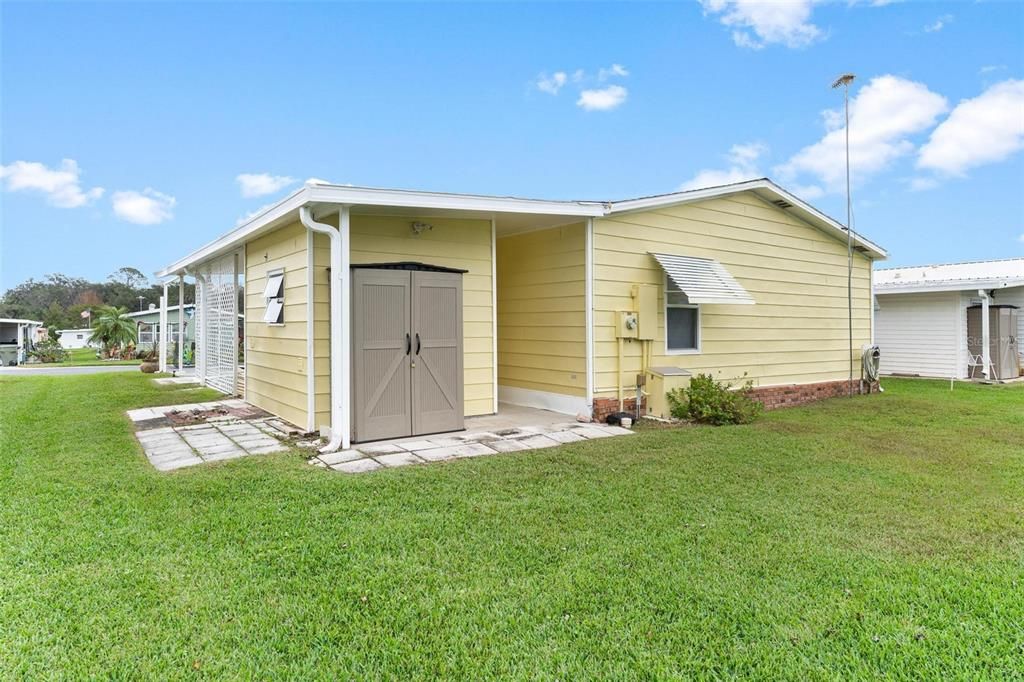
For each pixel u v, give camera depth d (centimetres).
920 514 402
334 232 598
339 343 595
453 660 234
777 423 766
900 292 1413
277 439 649
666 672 226
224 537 352
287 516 388
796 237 1016
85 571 305
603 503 420
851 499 434
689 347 881
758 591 290
